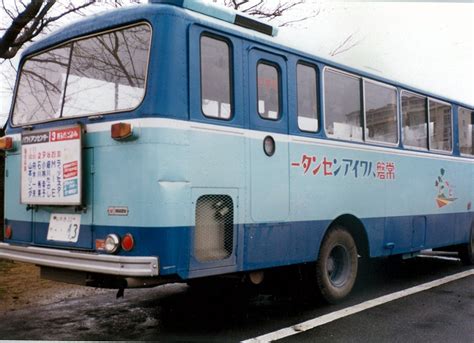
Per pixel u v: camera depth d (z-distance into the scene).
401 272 8.77
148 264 4.20
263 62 5.41
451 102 9.02
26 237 5.36
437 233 8.43
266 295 6.77
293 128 5.68
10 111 5.84
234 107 5.01
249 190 5.09
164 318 5.69
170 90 4.44
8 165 5.69
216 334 5.07
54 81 5.37
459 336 5.05
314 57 6.05
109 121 4.60
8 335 5.05
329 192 6.13
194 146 4.57
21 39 9.80
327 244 6.20
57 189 4.91
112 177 4.53
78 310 6.05
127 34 4.75
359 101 6.79
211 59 4.84
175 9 4.59
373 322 5.52
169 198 4.34
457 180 9.10
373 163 6.93
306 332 5.13
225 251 4.84
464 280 7.96
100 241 4.57
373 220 6.91
